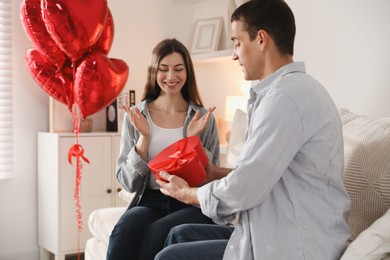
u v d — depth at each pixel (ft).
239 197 4.73
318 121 4.79
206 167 6.61
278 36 5.15
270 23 5.13
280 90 4.79
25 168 12.06
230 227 6.41
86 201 11.32
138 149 7.29
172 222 6.82
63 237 11.07
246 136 5.15
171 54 7.69
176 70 7.67
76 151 8.50
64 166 11.03
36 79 8.34
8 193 11.92
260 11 5.15
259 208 4.87
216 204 4.86
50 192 11.34
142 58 12.99
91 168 11.35
